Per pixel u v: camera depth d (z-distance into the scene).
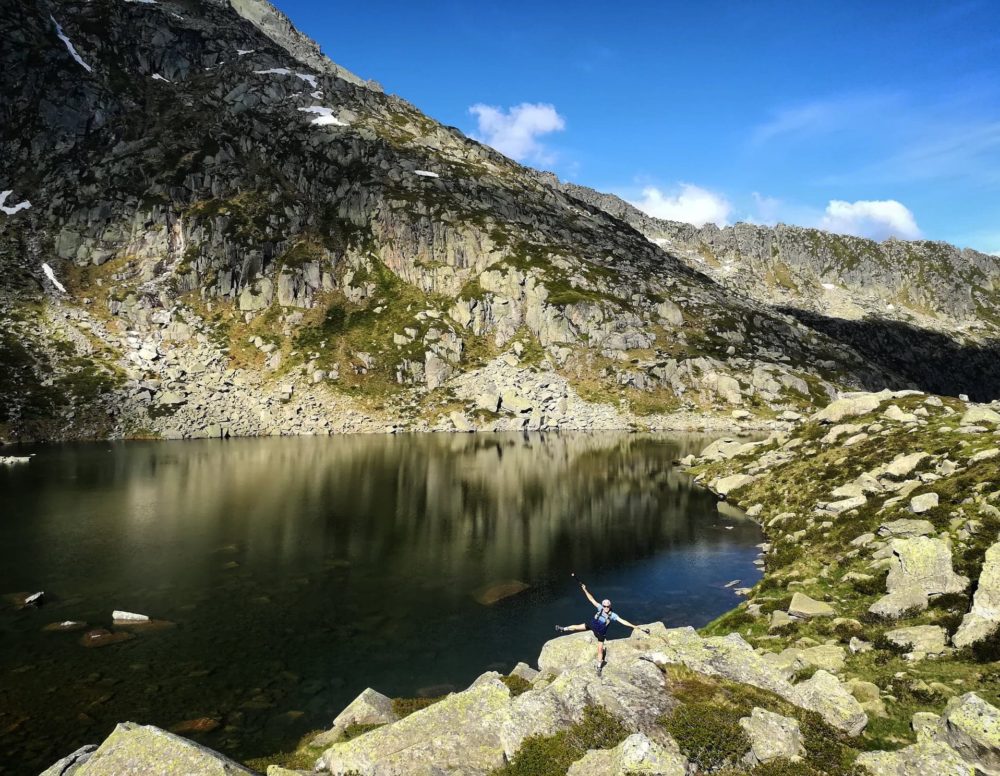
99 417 93.75
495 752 12.58
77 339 108.81
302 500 52.47
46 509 47.03
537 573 34.81
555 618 28.23
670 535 43.19
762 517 46.19
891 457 40.00
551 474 68.12
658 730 12.35
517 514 49.19
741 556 38.03
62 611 27.55
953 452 34.88
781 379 133.62
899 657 17.84
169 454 78.25
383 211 157.62
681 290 170.75
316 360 124.00
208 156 156.25
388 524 45.22
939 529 25.88
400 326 135.75
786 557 32.84
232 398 110.94
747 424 120.62
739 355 143.12
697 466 71.31
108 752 12.23
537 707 13.29
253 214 147.38
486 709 14.03
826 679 14.75
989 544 22.53
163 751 12.12
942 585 21.00
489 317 142.62
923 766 10.81
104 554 36.19
